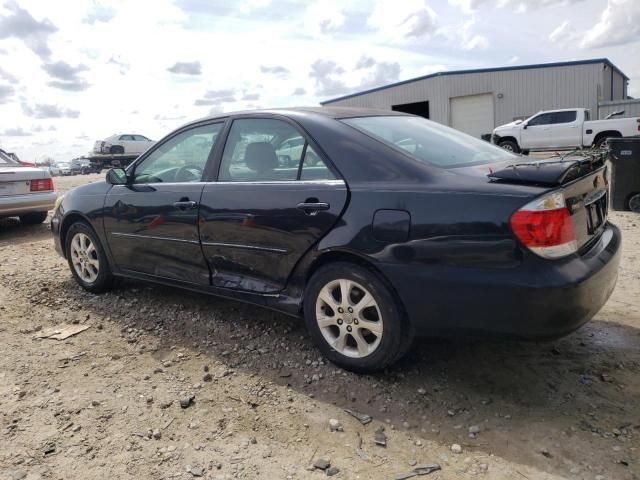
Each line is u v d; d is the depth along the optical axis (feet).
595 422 8.90
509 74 88.53
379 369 10.28
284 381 10.55
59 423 9.24
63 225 16.38
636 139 26.45
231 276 12.21
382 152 10.18
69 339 12.85
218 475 7.88
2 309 14.99
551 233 8.34
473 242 8.69
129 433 8.94
